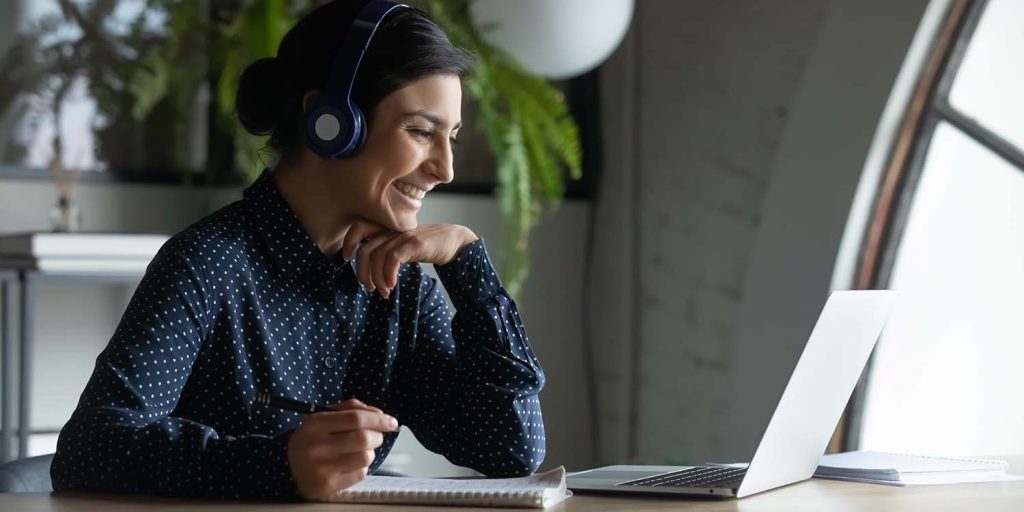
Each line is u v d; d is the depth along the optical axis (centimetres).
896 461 163
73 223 341
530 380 173
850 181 346
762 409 373
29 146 348
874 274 354
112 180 357
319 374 167
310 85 161
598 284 432
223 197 370
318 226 165
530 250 421
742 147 382
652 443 414
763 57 375
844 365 147
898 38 333
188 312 149
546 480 135
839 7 350
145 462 132
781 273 367
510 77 350
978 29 335
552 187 368
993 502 133
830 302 133
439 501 127
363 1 161
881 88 338
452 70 161
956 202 351
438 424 177
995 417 354
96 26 355
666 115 410
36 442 320
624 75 422
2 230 346
